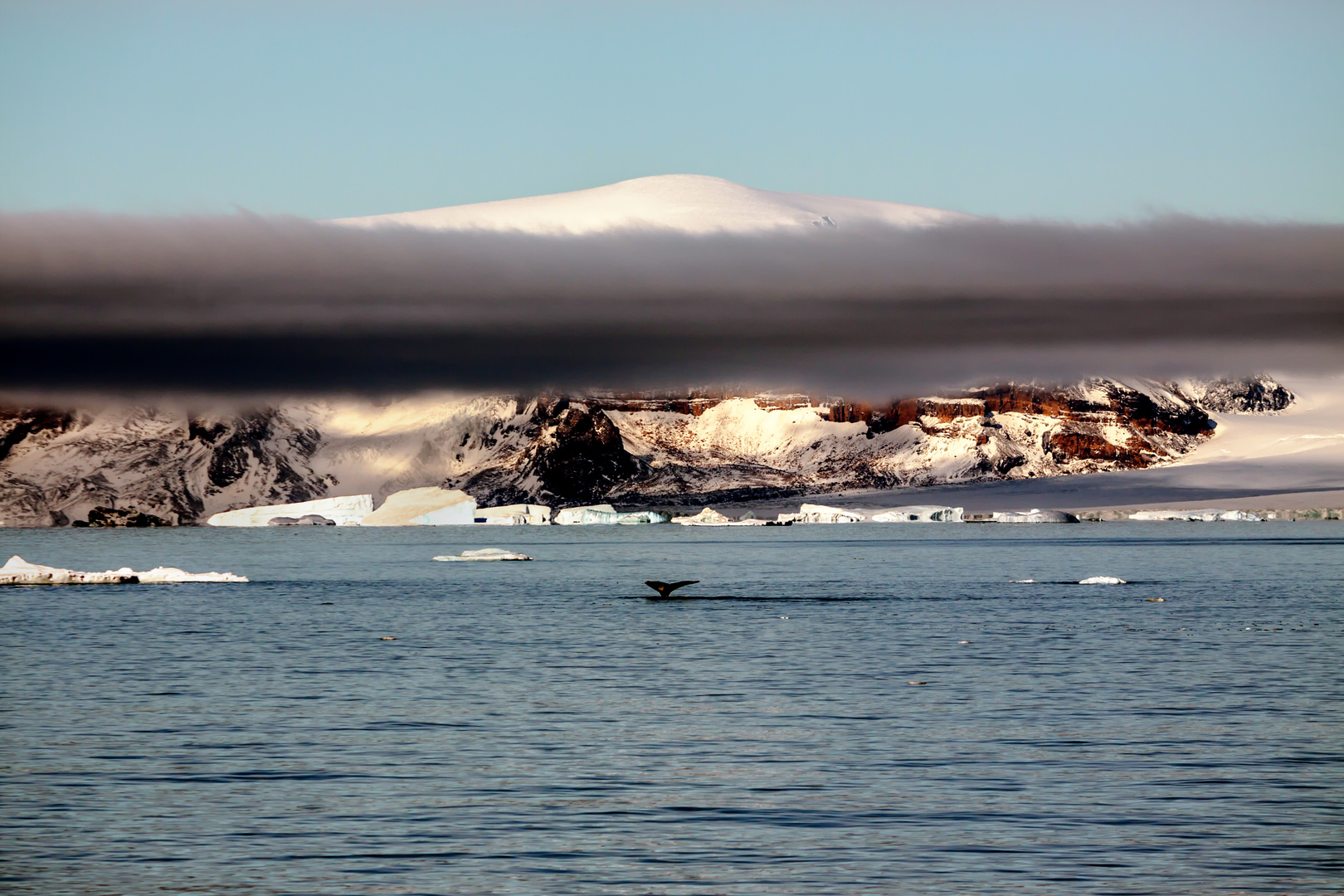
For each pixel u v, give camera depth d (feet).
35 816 493.77
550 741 635.25
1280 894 405.18
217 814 496.23
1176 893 406.41
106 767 576.20
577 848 452.76
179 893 407.85
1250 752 600.39
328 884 416.26
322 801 515.91
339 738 644.69
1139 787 533.14
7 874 424.87
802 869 429.38
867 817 490.08
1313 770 562.66
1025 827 476.13
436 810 501.97
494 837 465.88
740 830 474.49
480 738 642.22
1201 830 471.62
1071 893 406.82
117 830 473.67
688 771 566.77
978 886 412.98
